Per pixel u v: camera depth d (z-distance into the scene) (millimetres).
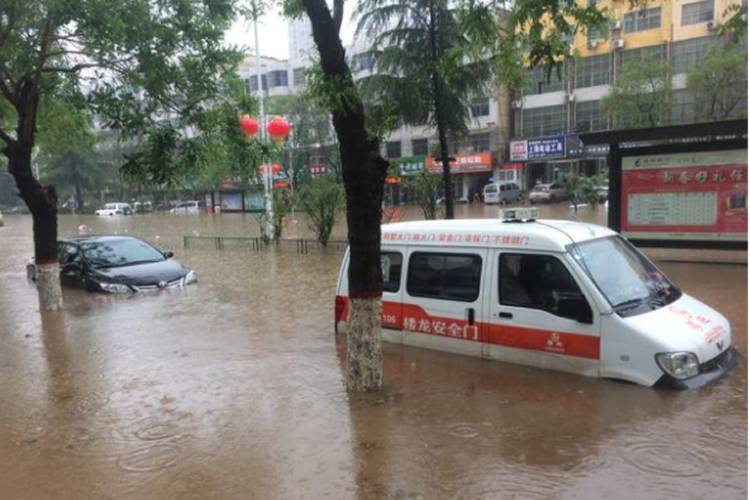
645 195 12891
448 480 4254
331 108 5504
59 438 5375
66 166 67438
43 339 9219
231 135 9477
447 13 13945
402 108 14414
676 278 11625
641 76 35875
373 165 5848
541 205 42688
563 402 5418
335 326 8461
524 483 4148
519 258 6371
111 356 8070
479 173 51594
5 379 7223
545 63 5945
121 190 73562
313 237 24906
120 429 5504
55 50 10508
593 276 5965
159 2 9672
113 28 8852
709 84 34125
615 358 5684
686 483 4023
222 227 36562
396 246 7453
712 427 4770
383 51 14602
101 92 9898
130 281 13062
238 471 4578
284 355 7680
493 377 6188
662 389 5430
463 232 6891
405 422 5289
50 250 11234
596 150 44781
